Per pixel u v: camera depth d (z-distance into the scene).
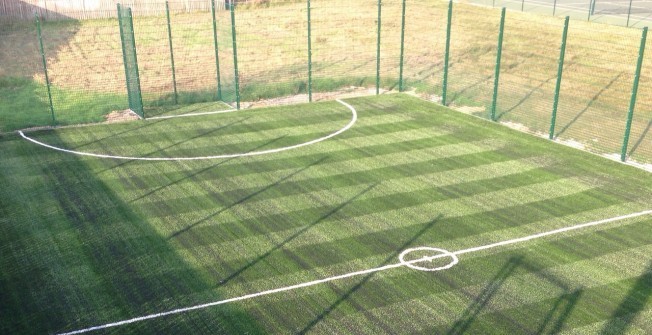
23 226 11.59
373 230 11.50
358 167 14.60
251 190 13.24
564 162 15.09
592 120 18.03
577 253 10.74
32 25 31.52
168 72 23.42
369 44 27.44
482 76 22.50
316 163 14.84
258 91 21.06
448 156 15.40
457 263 10.38
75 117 18.42
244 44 27.58
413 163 14.90
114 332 8.56
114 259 10.44
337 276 9.97
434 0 33.28
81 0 32.91
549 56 23.72
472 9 31.20
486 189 13.41
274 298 9.37
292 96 20.95
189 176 14.02
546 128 17.55
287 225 11.66
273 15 32.84
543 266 10.31
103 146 15.99
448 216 12.09
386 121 18.20
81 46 27.84
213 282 9.77
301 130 17.34
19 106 19.41
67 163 14.79
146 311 9.03
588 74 21.61
